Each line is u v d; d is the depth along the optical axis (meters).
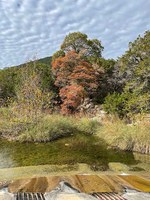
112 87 21.03
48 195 4.55
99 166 7.15
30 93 12.63
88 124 12.58
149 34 12.77
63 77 19.28
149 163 7.54
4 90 21.83
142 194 4.69
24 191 4.75
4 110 13.20
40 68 20.28
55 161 7.68
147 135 8.89
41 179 5.49
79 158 8.05
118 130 10.16
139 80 12.61
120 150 9.02
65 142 10.41
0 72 22.88
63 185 5.08
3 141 10.69
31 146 9.82
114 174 6.16
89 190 4.83
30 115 11.98
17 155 8.46
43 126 11.45
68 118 13.96
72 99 17.70
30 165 7.24
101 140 10.55
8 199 4.34
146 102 11.57
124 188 4.98
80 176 5.74
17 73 21.50
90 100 19.62
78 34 21.41
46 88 18.80
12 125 11.52
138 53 13.10
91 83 19.27
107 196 4.57
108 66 21.06
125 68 13.95
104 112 16.03
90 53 22.14
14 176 6.07
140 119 10.57
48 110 14.97
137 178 5.68
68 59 19.14
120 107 13.91
